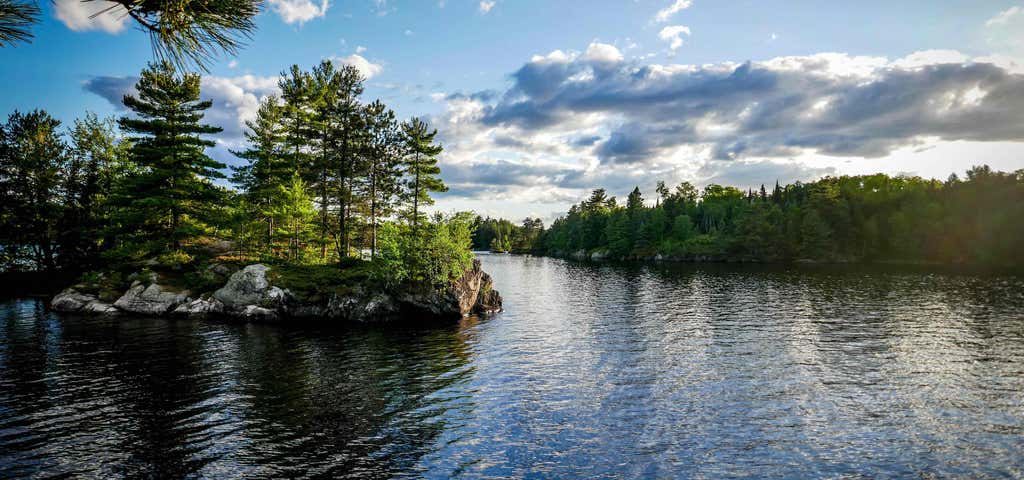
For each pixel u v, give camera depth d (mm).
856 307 41250
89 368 21750
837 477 12469
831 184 125625
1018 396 18547
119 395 18078
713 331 31562
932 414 16797
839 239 110625
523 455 13570
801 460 13391
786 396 18688
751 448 14125
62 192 51500
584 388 19656
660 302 46438
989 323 33219
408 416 16438
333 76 48750
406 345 27500
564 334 30875
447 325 34344
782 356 24844
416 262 37969
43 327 31125
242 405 17281
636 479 12273
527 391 19219
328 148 48844
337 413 16641
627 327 33281
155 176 39750
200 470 12414
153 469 12406
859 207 116250
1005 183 103000
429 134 49656
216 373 21297
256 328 32344
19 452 13203
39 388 18797
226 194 44406
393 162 48750
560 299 49844
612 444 14344
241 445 13938
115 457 13016
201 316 35969
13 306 39312
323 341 28469
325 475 12273
